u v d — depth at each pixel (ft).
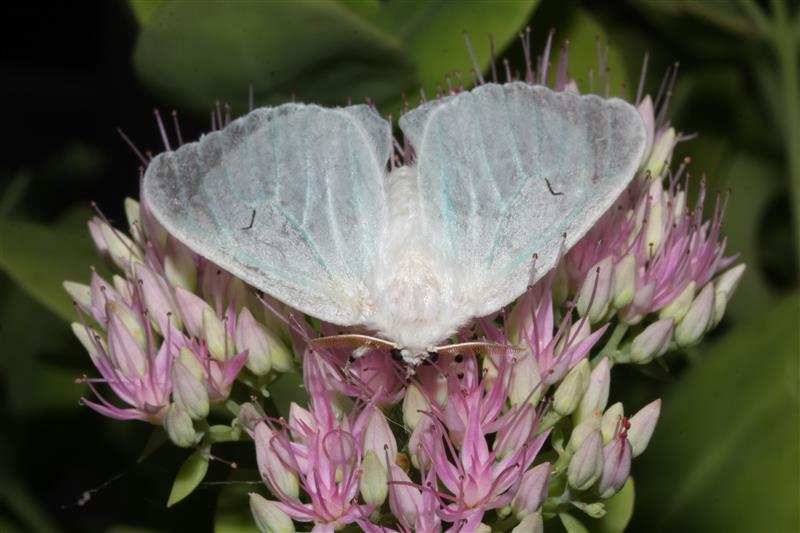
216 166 0.85
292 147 0.86
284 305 0.88
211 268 0.88
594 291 0.88
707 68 1.01
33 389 1.00
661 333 0.88
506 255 0.85
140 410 0.87
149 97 1.06
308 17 0.91
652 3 0.99
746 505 0.92
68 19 1.29
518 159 0.86
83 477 1.07
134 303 0.89
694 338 0.90
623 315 0.89
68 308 0.94
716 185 1.00
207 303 0.88
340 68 0.93
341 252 0.85
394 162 0.91
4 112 1.27
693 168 1.00
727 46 1.01
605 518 0.90
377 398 0.86
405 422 0.85
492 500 0.84
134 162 1.09
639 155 0.84
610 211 0.89
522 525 0.83
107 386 0.99
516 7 0.94
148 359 0.87
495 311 0.85
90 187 1.19
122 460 1.00
